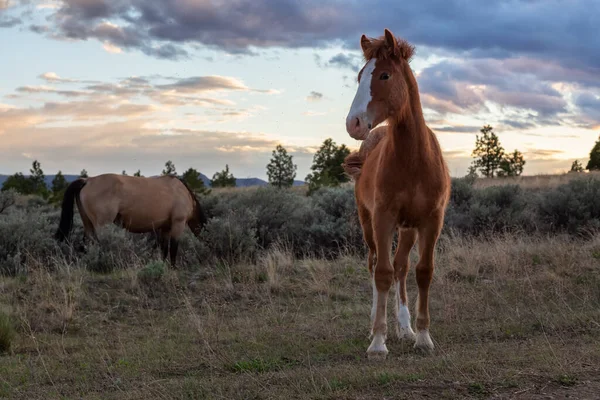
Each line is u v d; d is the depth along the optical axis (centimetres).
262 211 1391
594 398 397
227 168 4781
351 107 510
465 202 1589
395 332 671
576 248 1066
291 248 1202
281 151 4794
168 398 447
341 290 912
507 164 5359
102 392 491
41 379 533
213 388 469
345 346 614
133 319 795
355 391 432
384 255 558
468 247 1095
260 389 455
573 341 586
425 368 486
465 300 799
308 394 429
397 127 535
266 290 911
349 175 734
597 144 5497
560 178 3241
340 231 1262
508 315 718
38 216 1327
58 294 856
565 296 809
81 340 693
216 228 1216
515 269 959
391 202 552
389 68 512
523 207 1534
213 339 666
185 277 989
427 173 545
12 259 1044
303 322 741
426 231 570
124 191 1248
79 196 1239
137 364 573
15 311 788
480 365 476
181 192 1314
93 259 1095
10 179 4178
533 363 486
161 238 1328
